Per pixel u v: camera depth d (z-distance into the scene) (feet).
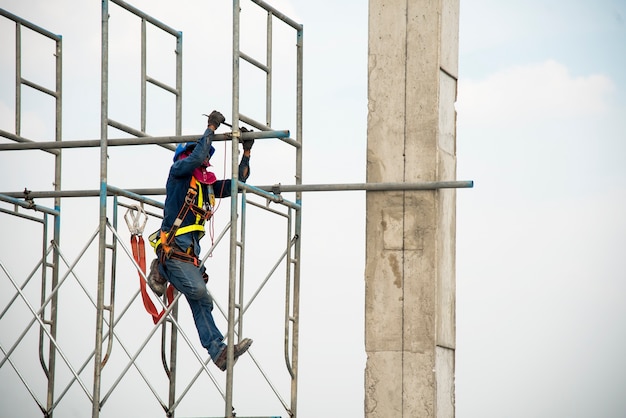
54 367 57.98
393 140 51.96
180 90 57.72
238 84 48.60
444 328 51.93
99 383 49.67
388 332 51.21
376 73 52.54
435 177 51.13
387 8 52.70
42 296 57.98
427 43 51.80
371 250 51.88
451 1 53.57
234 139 48.37
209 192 49.85
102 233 49.78
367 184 51.60
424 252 51.03
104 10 50.44
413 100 51.80
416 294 50.98
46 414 52.34
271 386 52.39
